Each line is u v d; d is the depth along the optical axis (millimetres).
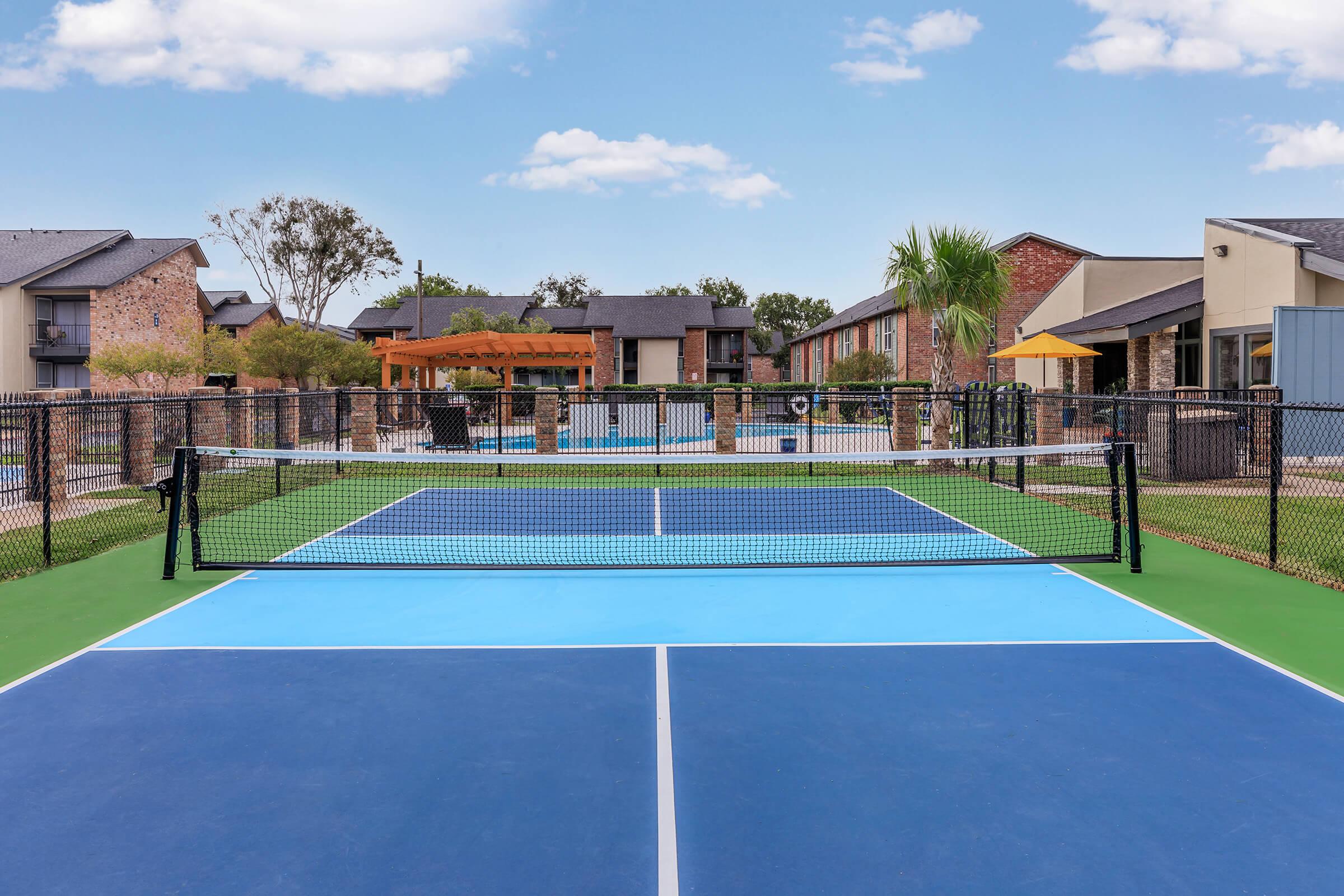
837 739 4547
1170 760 4270
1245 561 9031
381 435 25141
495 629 6723
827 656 5969
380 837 3557
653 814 3740
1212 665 5750
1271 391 16062
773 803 3836
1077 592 7844
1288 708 4953
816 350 62094
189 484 8789
